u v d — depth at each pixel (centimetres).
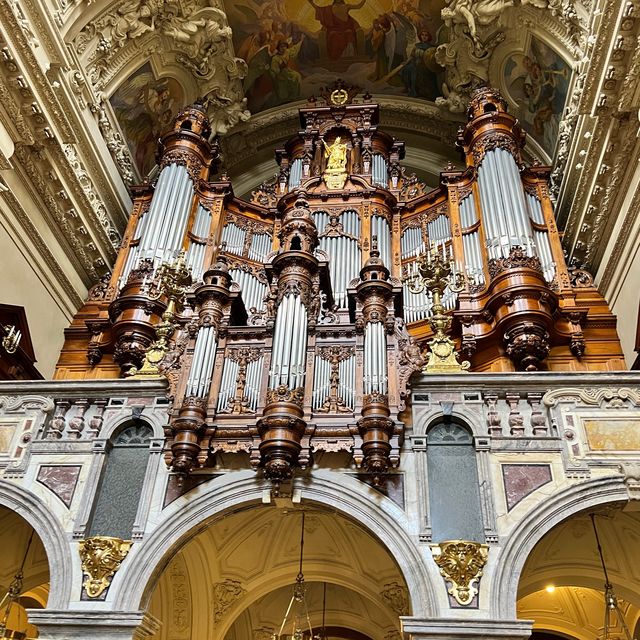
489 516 664
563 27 1334
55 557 681
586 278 1328
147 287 1294
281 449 672
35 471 738
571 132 1341
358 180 1611
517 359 1150
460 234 1410
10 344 901
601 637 1080
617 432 709
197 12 1584
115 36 1387
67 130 1228
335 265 1417
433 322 833
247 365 762
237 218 1585
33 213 1230
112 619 638
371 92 2000
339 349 760
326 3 1758
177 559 936
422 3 1716
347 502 686
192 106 1720
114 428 764
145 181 1736
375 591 967
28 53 1052
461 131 1619
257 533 959
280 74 1944
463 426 736
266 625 1174
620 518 819
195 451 694
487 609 614
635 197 1128
